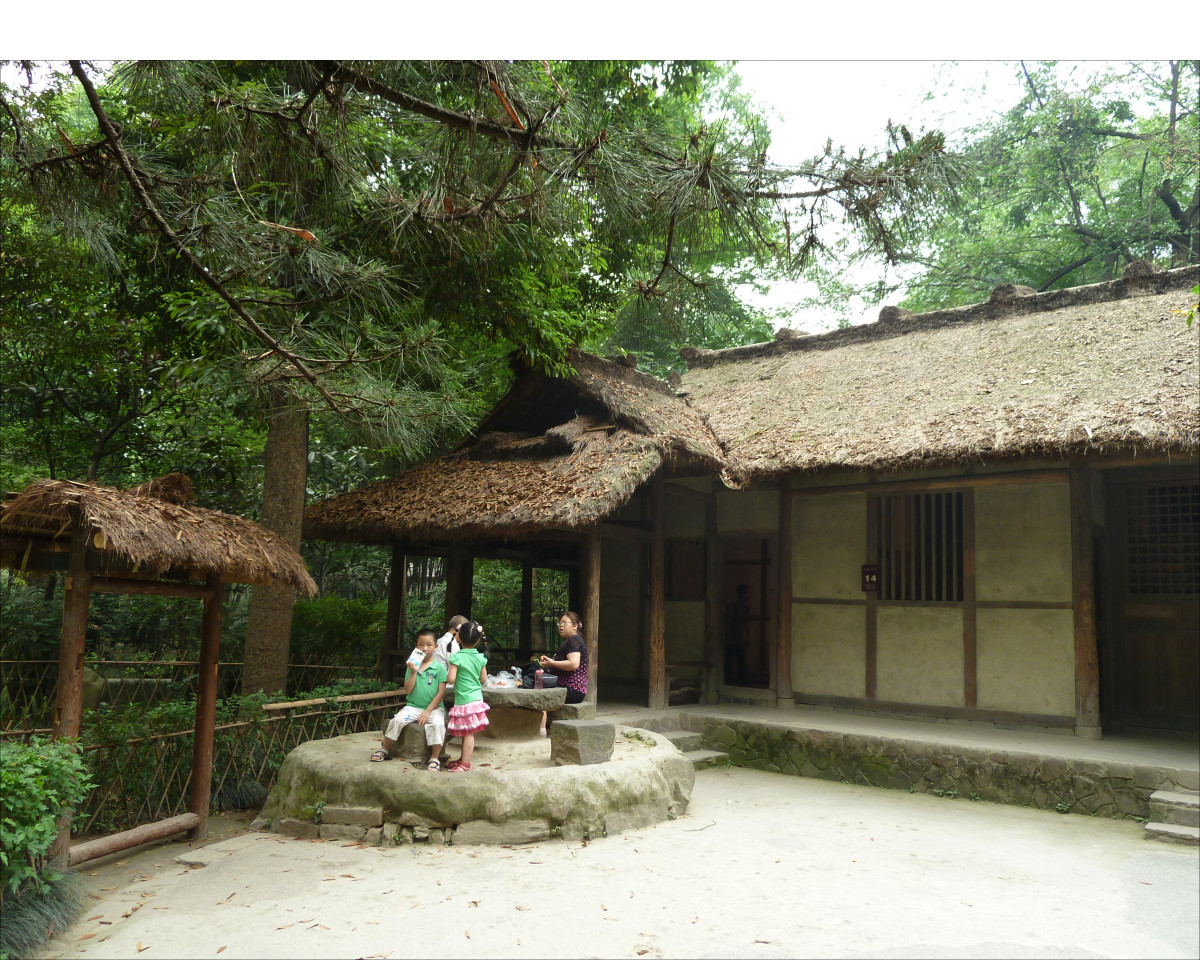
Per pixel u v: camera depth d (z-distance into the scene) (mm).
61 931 4238
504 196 5742
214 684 6211
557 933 4230
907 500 10133
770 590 11945
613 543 12727
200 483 12891
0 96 5742
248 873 5168
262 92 5219
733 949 4047
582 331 11641
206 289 7590
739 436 10820
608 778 6238
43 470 13188
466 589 11695
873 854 5816
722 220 5281
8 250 9789
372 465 14875
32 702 8883
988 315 12109
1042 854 5941
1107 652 9344
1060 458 7871
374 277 6242
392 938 4160
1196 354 8516
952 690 9445
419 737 6305
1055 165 19484
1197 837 6262
